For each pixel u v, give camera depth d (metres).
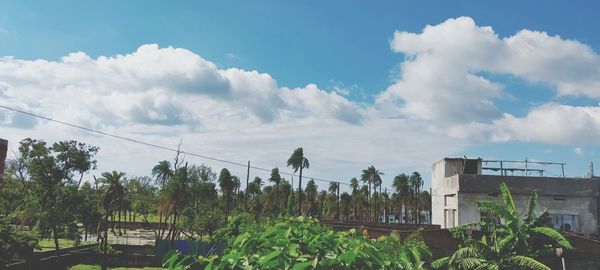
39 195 41.00
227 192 80.00
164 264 4.90
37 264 34.16
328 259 4.85
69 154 44.75
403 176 93.50
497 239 20.23
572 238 21.20
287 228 5.89
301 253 5.24
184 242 45.81
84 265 43.19
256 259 5.02
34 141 46.03
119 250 49.19
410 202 102.44
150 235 73.44
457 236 21.25
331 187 117.62
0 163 26.52
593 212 30.89
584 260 20.95
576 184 31.19
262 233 5.71
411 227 34.53
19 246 27.58
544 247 20.02
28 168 43.22
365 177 105.81
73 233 42.78
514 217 19.97
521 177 31.33
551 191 31.05
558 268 21.00
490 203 20.34
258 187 105.62
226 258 4.87
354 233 6.84
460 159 35.84
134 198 81.56
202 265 4.91
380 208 118.12
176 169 53.56
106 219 45.56
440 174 37.00
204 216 52.75
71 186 42.09
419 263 6.17
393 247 6.34
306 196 105.81
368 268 5.03
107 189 46.75
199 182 73.25
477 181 31.50
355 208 115.38
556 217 30.78
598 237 26.67
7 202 48.88
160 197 52.56
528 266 19.20
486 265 19.19
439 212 36.97
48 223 39.03
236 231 14.73
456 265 20.06
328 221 34.41
